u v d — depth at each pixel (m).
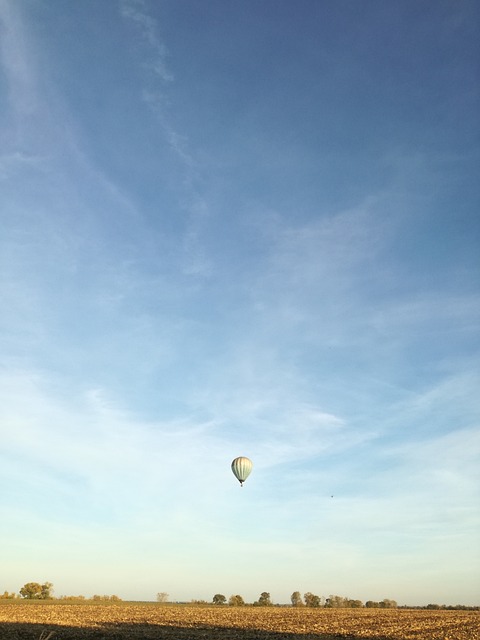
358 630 56.00
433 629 56.62
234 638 49.28
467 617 78.81
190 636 50.94
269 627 61.25
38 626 56.16
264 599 146.25
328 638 48.50
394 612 98.06
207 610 101.94
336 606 143.62
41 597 134.12
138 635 50.72
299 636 50.66
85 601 132.38
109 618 71.19
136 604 126.62
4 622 60.34
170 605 126.69
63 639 45.69
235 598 145.88
